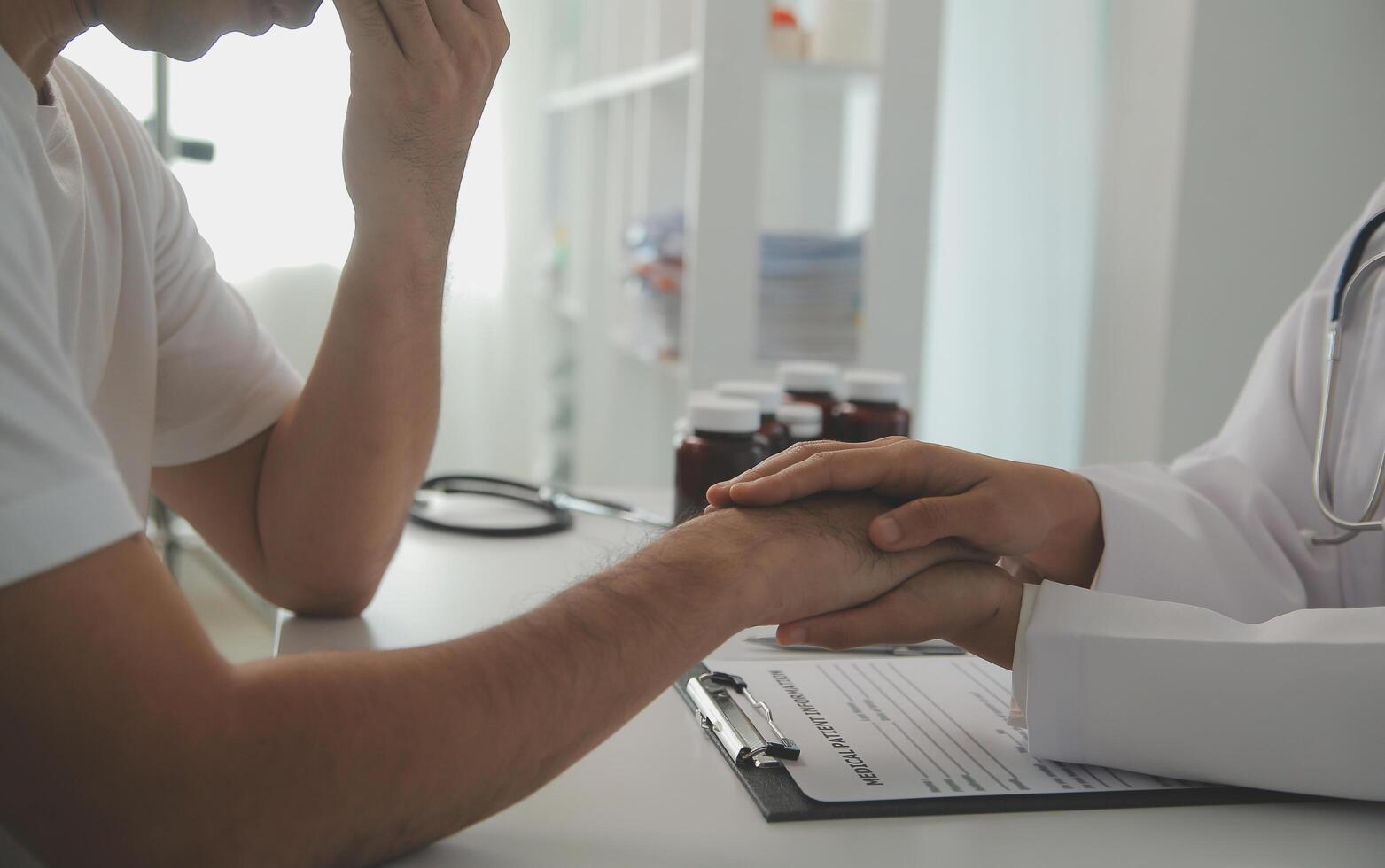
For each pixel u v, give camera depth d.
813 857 0.52
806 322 2.23
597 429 3.32
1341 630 0.61
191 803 0.43
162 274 0.88
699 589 0.57
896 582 0.67
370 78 0.74
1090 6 2.73
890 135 2.21
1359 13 2.28
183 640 0.45
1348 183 2.33
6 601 0.41
